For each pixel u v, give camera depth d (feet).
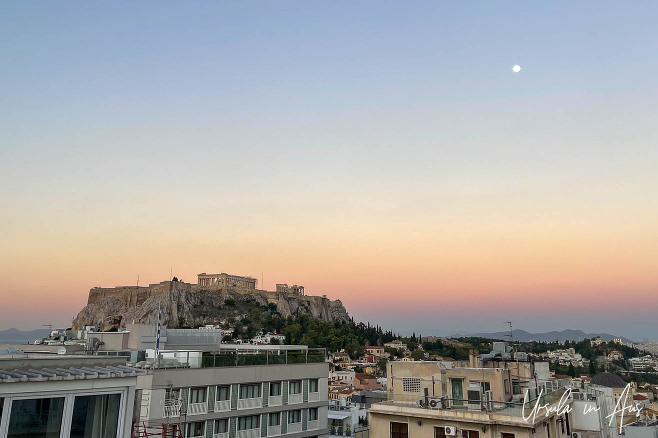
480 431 126.11
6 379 44.45
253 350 240.73
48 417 47.50
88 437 50.24
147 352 181.68
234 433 181.98
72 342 234.38
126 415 53.62
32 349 203.82
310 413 212.23
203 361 180.34
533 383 153.58
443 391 148.97
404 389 156.04
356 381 571.28
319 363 219.82
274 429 196.65
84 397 50.47
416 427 136.56
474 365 168.96
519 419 121.70
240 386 188.44
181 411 166.50
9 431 44.65
